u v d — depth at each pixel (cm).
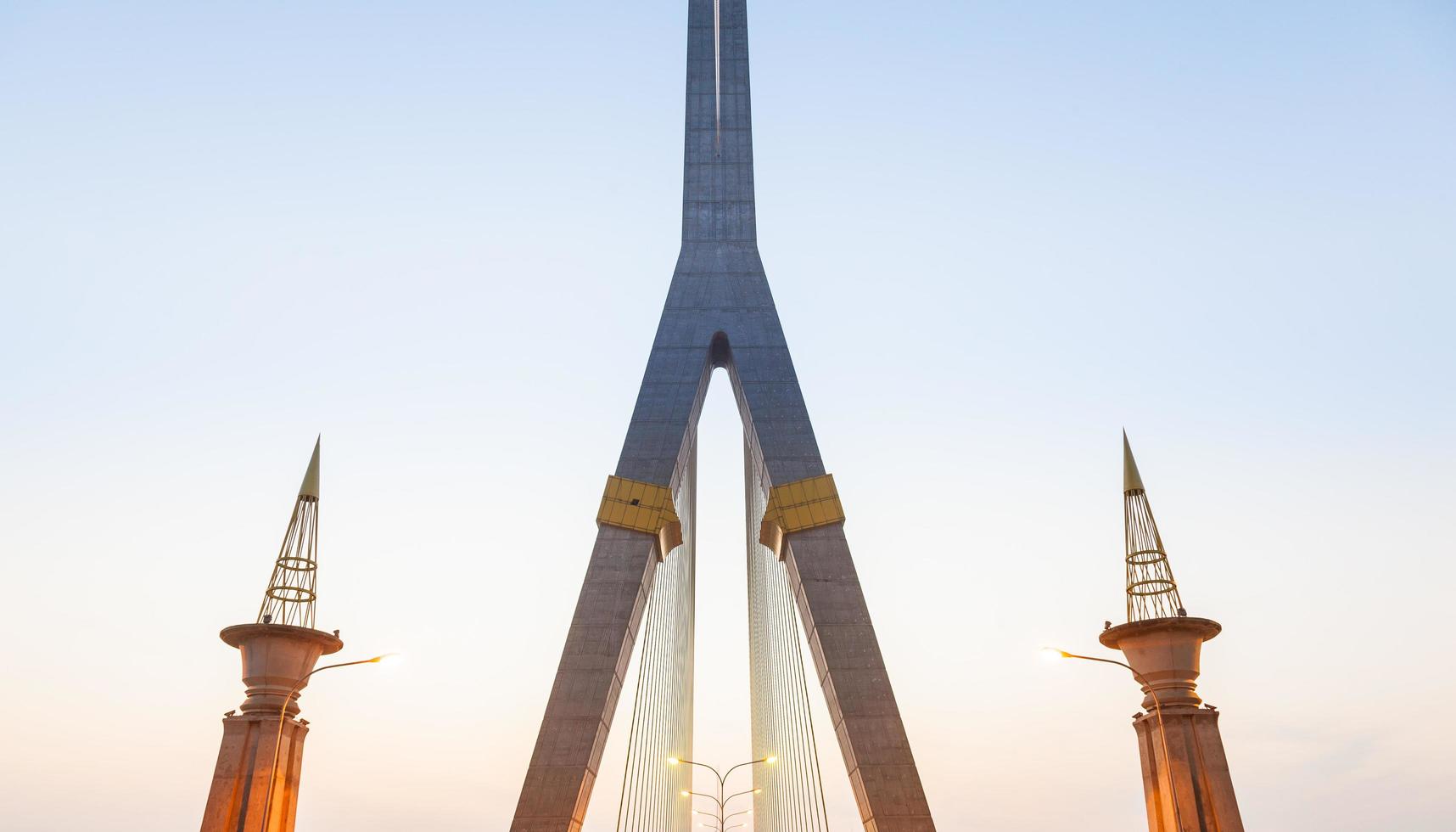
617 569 4991
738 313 5588
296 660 2998
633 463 5231
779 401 5372
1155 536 3362
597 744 4653
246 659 2992
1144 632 3117
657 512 5109
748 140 5994
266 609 3128
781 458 5241
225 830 2788
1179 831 2903
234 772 2855
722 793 5316
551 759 4547
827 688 4941
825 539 5059
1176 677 3086
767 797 8288
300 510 3291
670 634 7106
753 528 7956
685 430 5312
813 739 6000
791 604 6400
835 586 4944
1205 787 2945
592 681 4731
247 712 2948
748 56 6162
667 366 5472
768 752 8012
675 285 5653
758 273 5691
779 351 5491
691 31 6216
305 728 3066
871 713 4641
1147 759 3105
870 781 4506
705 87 6100
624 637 4841
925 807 4447
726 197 5869
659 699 6600
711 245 5759
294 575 3212
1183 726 3014
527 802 4444
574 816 4444
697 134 6003
